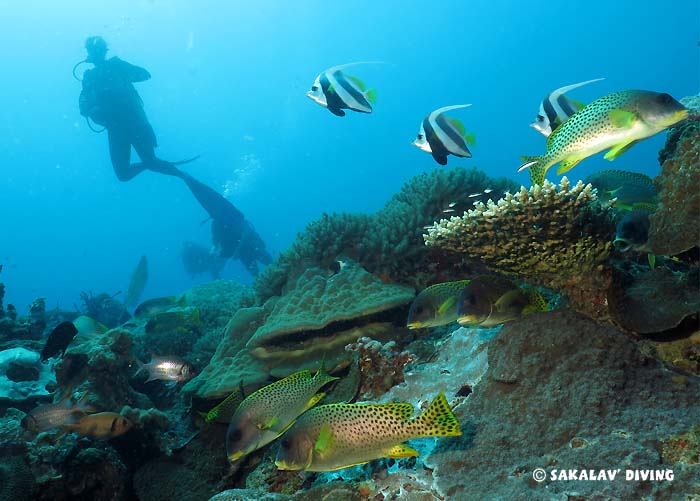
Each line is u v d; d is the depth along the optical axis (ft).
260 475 4.10
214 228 20.18
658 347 3.28
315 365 5.01
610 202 3.52
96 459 4.71
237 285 11.18
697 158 3.00
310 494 3.25
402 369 4.39
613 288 3.43
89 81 18.35
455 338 4.52
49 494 4.38
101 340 5.78
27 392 6.39
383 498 3.07
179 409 6.21
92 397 5.27
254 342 5.34
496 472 2.76
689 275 3.31
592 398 2.85
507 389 3.26
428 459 3.09
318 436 2.52
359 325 5.32
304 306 5.39
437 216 5.99
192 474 4.95
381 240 5.95
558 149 2.84
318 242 6.34
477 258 3.81
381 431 2.48
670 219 3.10
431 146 3.72
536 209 3.18
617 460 2.46
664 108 2.40
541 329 3.33
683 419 2.59
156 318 7.50
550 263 3.50
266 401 2.98
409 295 5.21
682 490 2.23
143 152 19.06
